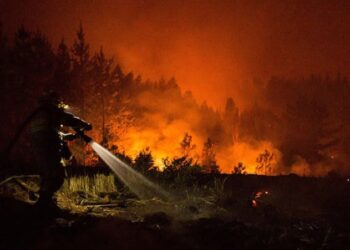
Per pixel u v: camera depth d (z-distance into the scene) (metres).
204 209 6.91
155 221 5.71
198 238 5.18
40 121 5.75
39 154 5.68
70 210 6.06
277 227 6.21
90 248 4.58
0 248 4.49
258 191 8.50
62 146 5.91
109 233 4.96
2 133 22.94
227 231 5.46
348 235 6.04
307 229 6.29
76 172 9.33
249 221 6.57
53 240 4.71
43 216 5.53
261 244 5.22
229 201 7.39
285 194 8.45
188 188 8.13
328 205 7.99
